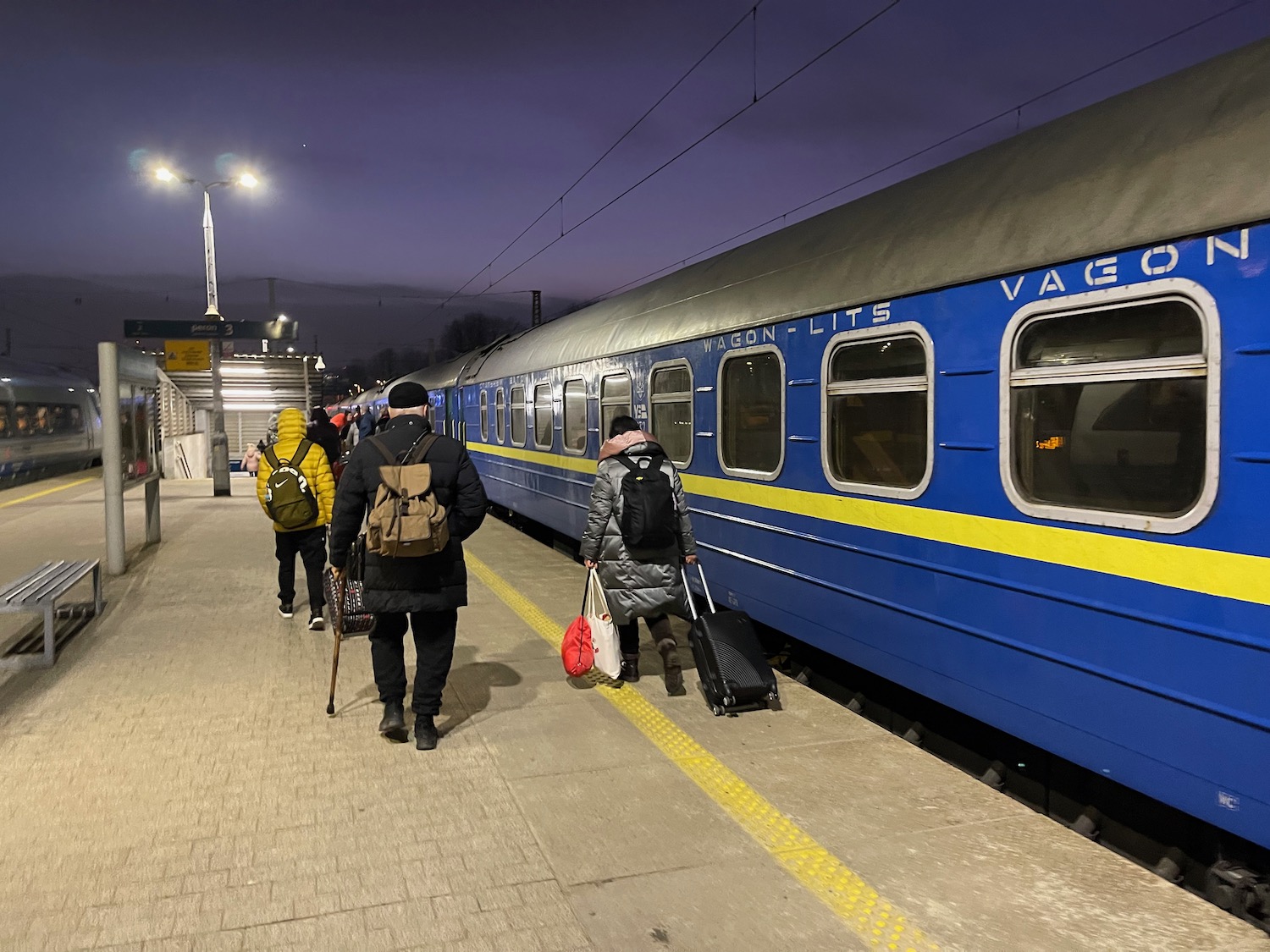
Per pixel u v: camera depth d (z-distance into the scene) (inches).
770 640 231.6
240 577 312.0
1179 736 110.0
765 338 203.9
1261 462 100.3
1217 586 105.0
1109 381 120.1
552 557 369.7
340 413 400.2
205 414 993.5
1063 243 126.4
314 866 119.2
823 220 203.2
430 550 148.6
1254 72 111.9
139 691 190.9
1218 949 101.5
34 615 257.4
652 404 272.1
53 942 101.7
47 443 726.5
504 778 147.9
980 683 143.0
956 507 147.0
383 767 152.0
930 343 152.3
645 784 145.9
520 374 443.2
